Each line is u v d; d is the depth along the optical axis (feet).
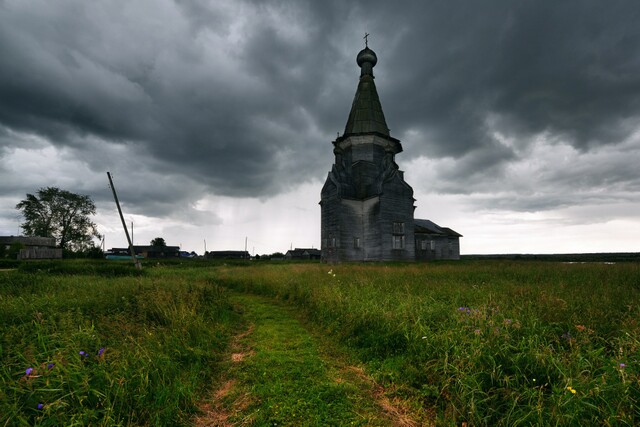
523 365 12.43
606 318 17.93
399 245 105.40
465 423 10.25
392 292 29.71
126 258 247.91
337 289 30.35
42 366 10.96
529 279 39.47
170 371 13.30
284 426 10.89
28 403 9.64
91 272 64.28
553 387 10.07
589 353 11.93
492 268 61.98
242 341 21.01
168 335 17.61
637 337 13.28
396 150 130.11
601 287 30.19
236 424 11.08
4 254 174.09
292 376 14.94
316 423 11.03
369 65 131.54
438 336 15.62
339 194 106.93
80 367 11.30
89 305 22.76
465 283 36.01
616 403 9.25
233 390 13.73
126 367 11.84
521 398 10.40
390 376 14.35
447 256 144.05
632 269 51.75
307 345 19.80
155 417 10.23
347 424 11.02
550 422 9.09
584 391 9.75
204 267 96.73
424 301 23.67
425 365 14.11
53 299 23.45
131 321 19.74
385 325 19.03
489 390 10.87
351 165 117.60
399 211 106.93
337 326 21.94
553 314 18.71
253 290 47.39
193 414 11.67
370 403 12.50
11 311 19.33
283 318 27.84
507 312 18.61
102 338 15.83
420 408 11.89
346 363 16.78
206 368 15.44
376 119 122.11
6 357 12.53
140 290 29.22
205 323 22.02
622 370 9.82
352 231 108.06
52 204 209.56
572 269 56.44
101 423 9.11
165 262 127.44
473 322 16.60
